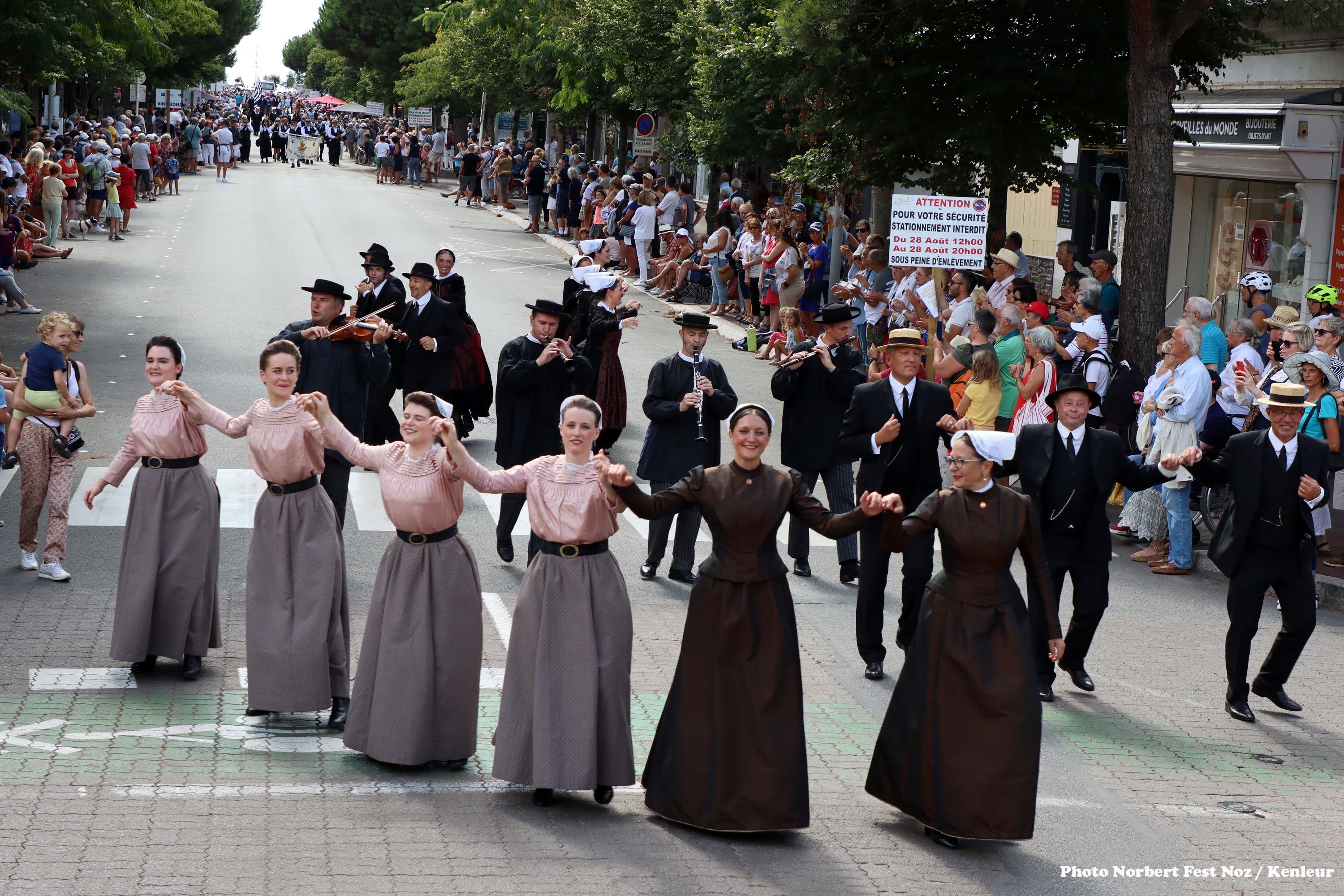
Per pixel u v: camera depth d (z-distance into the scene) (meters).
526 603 6.57
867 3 16.89
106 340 19.50
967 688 6.33
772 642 6.32
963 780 6.26
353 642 9.05
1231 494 8.82
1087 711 8.65
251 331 20.97
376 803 6.56
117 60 41.47
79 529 11.32
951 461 6.61
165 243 31.41
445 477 6.84
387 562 7.01
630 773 6.65
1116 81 17.28
